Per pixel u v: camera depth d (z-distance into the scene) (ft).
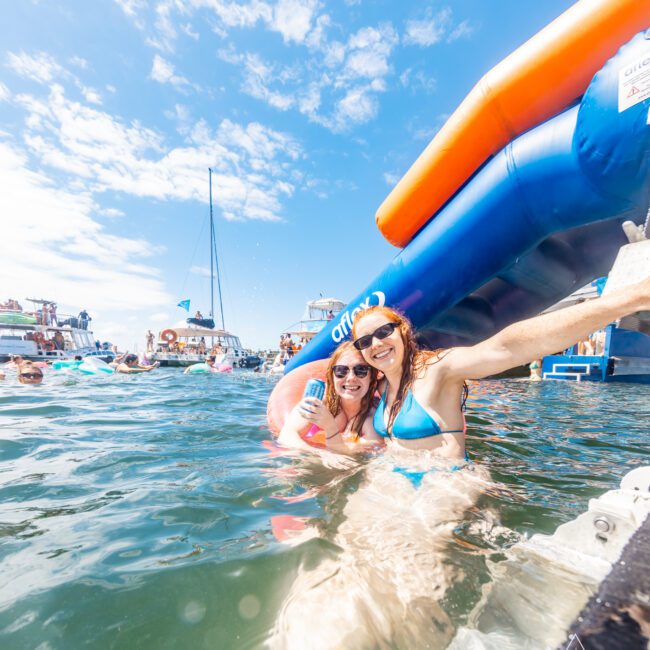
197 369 45.52
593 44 8.36
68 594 3.31
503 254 10.56
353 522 4.58
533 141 9.17
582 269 13.16
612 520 3.20
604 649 2.22
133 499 5.50
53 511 5.11
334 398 8.26
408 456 6.39
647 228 5.04
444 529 4.33
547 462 7.35
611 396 18.53
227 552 4.00
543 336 4.84
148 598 3.28
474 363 5.67
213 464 7.23
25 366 24.31
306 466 6.81
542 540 3.51
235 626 2.97
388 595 3.23
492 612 2.87
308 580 3.49
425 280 12.01
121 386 25.14
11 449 8.49
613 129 7.54
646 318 4.88
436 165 11.30
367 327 7.02
